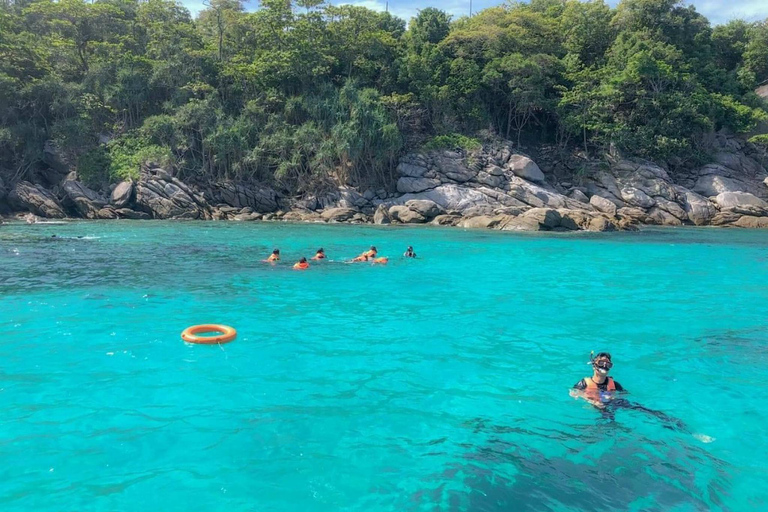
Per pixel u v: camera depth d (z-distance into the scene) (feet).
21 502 15.55
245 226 120.88
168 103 154.10
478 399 24.38
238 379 26.32
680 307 44.32
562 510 15.67
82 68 164.86
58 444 19.29
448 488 16.76
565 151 170.09
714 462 18.88
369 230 116.57
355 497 16.17
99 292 46.55
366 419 21.98
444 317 40.01
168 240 88.74
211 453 18.81
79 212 138.92
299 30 167.73
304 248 81.61
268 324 37.19
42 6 161.79
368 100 152.76
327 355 30.48
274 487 16.67
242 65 161.89
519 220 121.49
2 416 21.58
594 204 147.95
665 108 160.45
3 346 31.04
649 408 23.68
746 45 197.06
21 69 145.69
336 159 155.02
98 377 26.27
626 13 185.88
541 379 27.14
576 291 50.78
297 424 21.36
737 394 25.41
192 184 147.02
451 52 180.04
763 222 138.41
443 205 145.79
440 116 170.60
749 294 49.90
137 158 142.51
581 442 20.22
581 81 168.66
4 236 90.22
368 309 42.29
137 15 185.26
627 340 34.55
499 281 55.72
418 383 26.30
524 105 164.25
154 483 16.76
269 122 154.51
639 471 18.13
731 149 168.45
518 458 18.90
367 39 172.45
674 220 146.10
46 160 145.89
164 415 21.99
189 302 43.57
